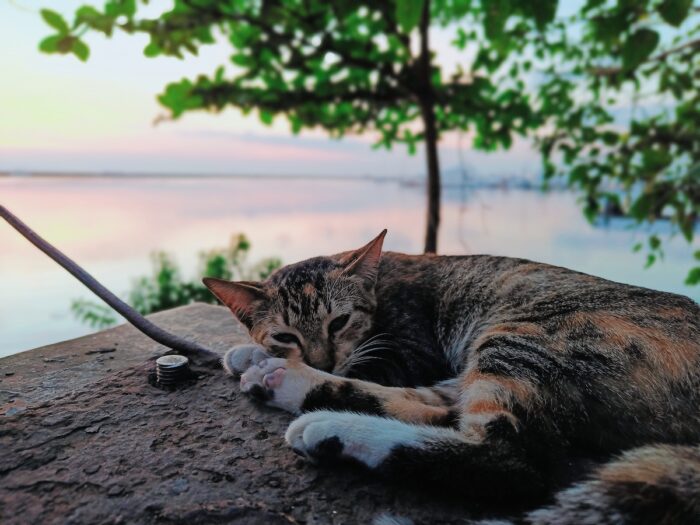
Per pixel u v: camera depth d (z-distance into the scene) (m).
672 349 0.31
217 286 0.39
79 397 0.33
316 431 0.28
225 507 0.24
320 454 0.27
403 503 0.25
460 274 0.43
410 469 0.27
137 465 0.27
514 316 0.37
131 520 0.23
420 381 0.39
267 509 0.24
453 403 0.35
